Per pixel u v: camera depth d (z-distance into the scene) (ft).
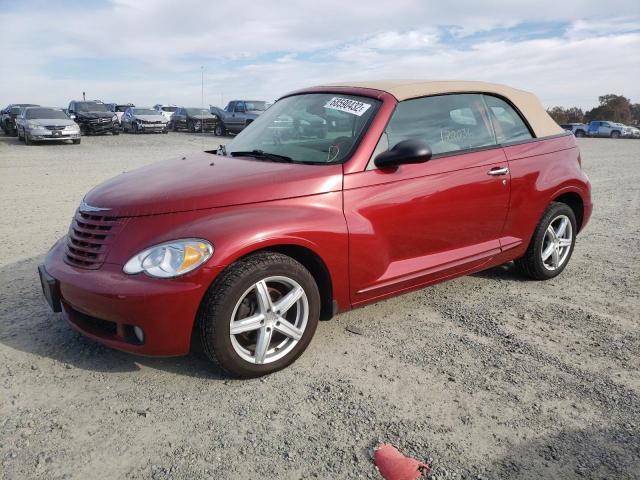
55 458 8.00
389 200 11.62
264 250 10.19
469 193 13.01
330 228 10.68
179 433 8.65
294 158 12.03
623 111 325.83
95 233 10.14
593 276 16.76
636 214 27.07
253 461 8.02
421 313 13.60
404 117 12.44
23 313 13.01
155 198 10.05
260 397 9.70
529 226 14.82
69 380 10.14
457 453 8.27
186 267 9.28
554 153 15.34
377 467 7.93
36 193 30.83
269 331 10.19
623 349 11.80
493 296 14.85
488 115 14.20
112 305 9.32
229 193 10.19
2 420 8.86
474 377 10.49
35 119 74.79
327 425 8.91
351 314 13.48
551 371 10.77
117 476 7.67
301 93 14.53
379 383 10.22
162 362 10.88
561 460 8.15
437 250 12.90
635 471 7.95
